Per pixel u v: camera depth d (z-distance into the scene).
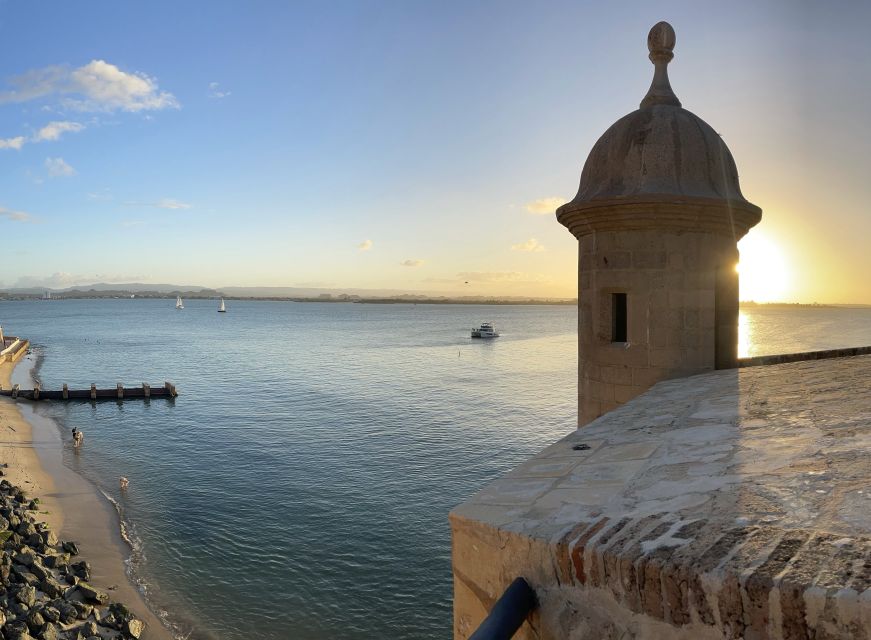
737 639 2.09
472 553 3.14
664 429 4.92
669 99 9.00
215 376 76.00
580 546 2.59
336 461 37.72
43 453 41.25
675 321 8.33
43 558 23.97
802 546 2.21
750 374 8.00
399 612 21.78
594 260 8.91
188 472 36.53
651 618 2.33
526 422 47.47
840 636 1.86
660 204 8.02
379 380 71.06
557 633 2.69
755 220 9.02
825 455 3.56
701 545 2.36
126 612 21.06
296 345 123.44
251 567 24.83
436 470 35.75
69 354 105.50
